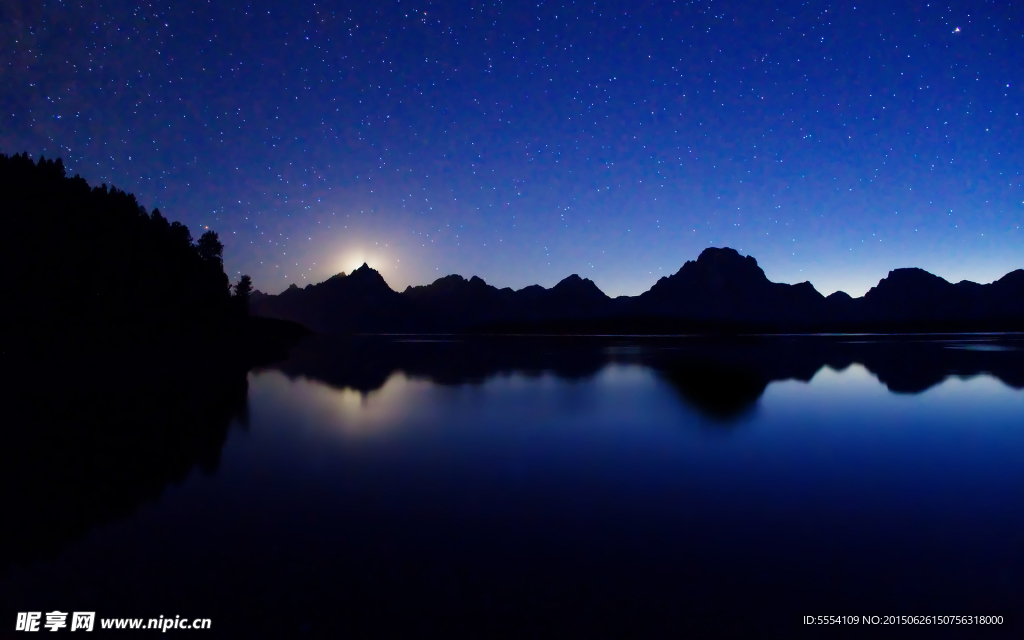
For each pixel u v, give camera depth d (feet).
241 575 12.06
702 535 14.34
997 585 11.56
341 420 31.65
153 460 22.30
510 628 9.91
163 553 13.23
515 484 19.10
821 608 10.62
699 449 24.47
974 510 16.25
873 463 21.85
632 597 11.03
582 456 23.18
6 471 20.40
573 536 14.28
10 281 65.41
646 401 39.09
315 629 9.91
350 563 12.66
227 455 23.30
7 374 51.13
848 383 50.08
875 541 13.91
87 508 16.47
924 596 11.10
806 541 13.91
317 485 18.98
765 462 22.08
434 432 28.30
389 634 9.73
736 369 64.49
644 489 18.44
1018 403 37.81
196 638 9.68
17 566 12.55
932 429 28.86
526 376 57.52
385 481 19.48
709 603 10.80
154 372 57.26
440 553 13.21
